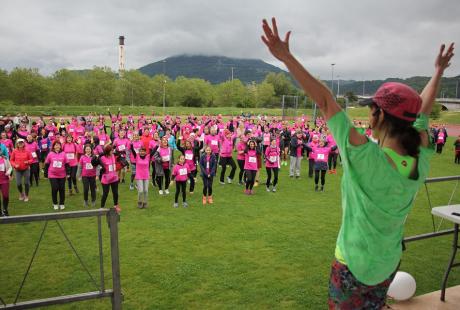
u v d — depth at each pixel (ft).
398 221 5.41
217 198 39.11
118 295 10.82
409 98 4.99
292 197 39.88
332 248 24.00
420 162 5.38
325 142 43.27
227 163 47.57
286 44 5.02
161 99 309.22
